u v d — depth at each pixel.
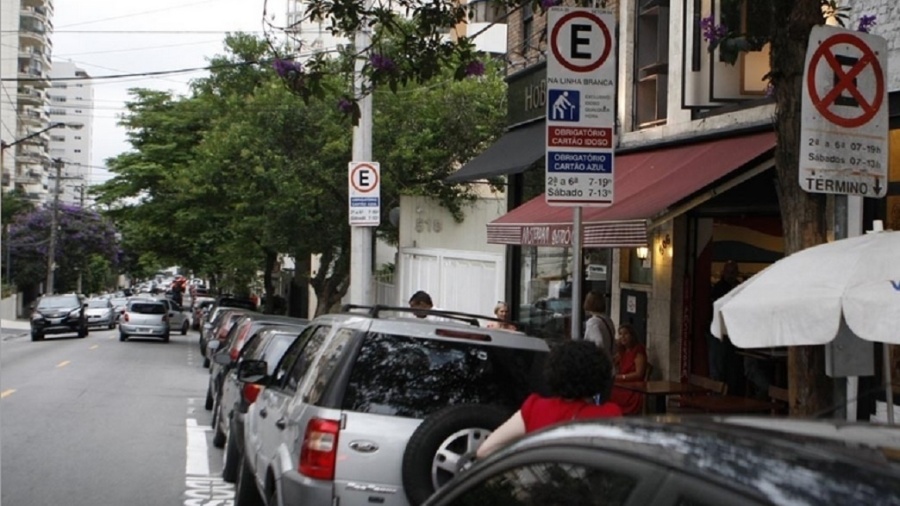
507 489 3.07
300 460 6.27
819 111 5.56
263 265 38.12
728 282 12.37
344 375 6.35
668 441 2.53
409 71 10.66
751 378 12.01
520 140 17.09
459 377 6.49
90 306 58.78
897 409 8.31
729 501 2.14
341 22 10.60
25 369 27.14
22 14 104.75
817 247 5.41
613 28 6.98
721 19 9.49
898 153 8.94
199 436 15.09
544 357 6.70
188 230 37.34
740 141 11.23
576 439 2.87
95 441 14.32
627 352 12.09
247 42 27.03
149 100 40.25
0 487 10.79
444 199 23.92
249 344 13.16
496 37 30.44
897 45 8.88
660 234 13.48
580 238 6.90
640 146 13.88
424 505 3.54
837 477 2.06
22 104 105.31
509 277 18.72
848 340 5.44
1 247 69.75
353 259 16.88
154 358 33.31
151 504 10.11
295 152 24.62
